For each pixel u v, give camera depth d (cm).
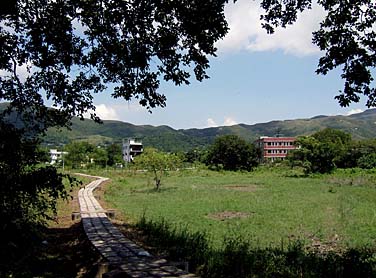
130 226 1566
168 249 1114
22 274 910
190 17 823
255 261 936
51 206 1009
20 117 948
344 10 888
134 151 10612
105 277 826
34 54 911
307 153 6112
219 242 1417
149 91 985
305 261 996
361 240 1509
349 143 8344
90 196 2848
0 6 777
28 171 859
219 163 8338
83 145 8625
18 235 928
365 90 927
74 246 1252
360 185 4225
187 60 914
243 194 3366
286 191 3650
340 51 908
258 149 8662
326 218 2042
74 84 1008
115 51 917
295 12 934
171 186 4269
